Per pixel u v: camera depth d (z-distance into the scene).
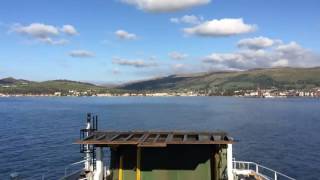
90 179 23.50
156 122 157.00
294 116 198.75
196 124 149.25
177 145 20.94
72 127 135.38
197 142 18.86
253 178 29.31
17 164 69.19
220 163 21.50
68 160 73.25
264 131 128.12
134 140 19.91
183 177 20.91
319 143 100.69
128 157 21.23
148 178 21.06
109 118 178.12
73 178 28.69
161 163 21.02
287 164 73.62
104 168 24.03
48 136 109.81
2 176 60.03
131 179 21.16
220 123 154.88
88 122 24.89
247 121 165.75
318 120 174.25
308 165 72.69
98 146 20.66
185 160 20.92
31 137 107.44
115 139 20.33
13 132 119.50
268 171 67.44
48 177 58.84
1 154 79.19
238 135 117.00
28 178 58.38
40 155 78.38
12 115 196.62
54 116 188.62
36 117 182.25
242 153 85.38
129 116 192.00
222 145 20.56
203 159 20.86
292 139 108.50
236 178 27.05
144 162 21.09
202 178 20.81
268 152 86.75
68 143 95.81
